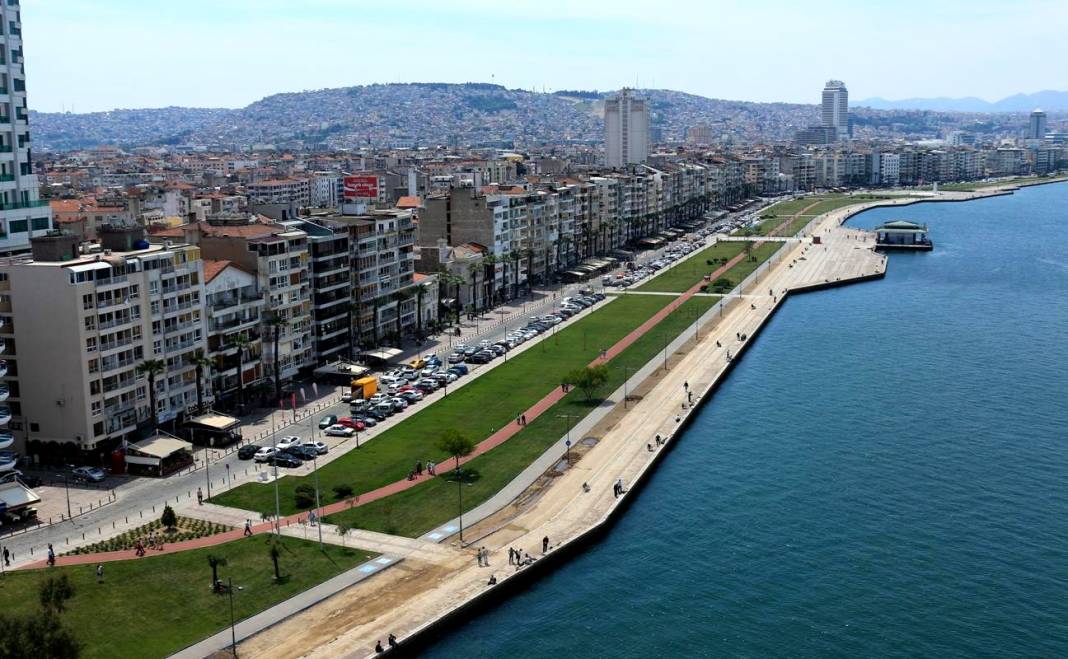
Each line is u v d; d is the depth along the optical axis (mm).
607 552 169625
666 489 197000
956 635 143625
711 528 178750
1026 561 165250
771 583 158625
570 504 184250
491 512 180125
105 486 191125
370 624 140125
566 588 157125
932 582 158500
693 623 147000
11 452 190125
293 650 133125
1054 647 140625
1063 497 191375
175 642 134375
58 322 195625
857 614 149250
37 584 147625
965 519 181750
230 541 165375
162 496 185500
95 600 144250
